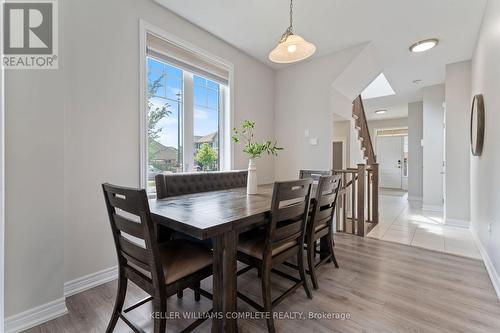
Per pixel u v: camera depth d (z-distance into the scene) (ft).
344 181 11.20
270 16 8.51
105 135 6.62
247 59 11.71
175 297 5.94
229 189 8.73
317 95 11.91
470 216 11.71
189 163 9.38
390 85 15.44
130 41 7.15
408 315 5.15
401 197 21.81
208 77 9.89
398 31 9.36
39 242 5.02
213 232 3.67
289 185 4.66
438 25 8.88
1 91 4.47
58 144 5.32
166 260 4.28
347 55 10.87
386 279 6.71
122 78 6.97
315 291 6.10
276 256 5.01
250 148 7.16
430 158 15.81
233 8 8.05
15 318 4.69
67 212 5.96
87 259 6.32
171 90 8.78
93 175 6.40
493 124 6.95
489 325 4.82
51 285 5.17
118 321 5.00
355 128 15.75
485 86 7.99
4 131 4.55
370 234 10.89
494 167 6.81
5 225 4.58
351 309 5.37
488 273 7.05
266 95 12.98
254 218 4.42
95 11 6.38
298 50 7.11
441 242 9.78
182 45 8.61
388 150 27.63
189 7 8.02
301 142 12.53
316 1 7.63
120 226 4.17
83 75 6.17
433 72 13.37
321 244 7.83
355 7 7.92
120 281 4.51
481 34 8.59
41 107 5.07
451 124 12.30
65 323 4.97
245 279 6.81
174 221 4.02
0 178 4.42
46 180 5.13
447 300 5.70
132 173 7.23
